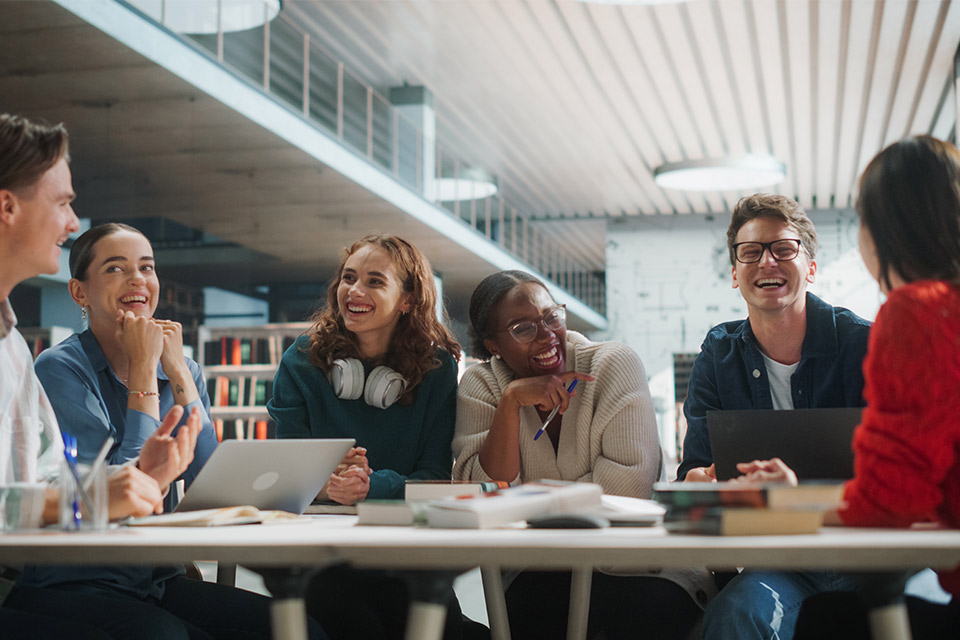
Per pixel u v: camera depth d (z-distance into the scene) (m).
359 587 2.18
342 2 8.97
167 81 6.88
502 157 13.73
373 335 2.39
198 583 1.91
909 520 1.17
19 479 1.61
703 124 11.88
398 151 10.91
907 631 1.04
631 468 2.13
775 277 2.12
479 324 2.31
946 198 1.26
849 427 1.48
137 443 1.86
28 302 7.30
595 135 12.58
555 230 18.97
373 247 2.39
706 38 9.09
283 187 9.36
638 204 16.56
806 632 1.33
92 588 1.73
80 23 5.93
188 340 8.97
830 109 11.22
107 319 2.08
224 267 10.41
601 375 2.24
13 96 7.09
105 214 8.50
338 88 10.33
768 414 1.52
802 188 15.14
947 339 1.16
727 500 1.12
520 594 2.16
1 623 1.38
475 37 9.59
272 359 8.27
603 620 2.04
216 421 8.13
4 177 1.53
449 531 1.24
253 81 7.84
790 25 8.75
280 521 1.56
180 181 8.89
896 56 9.48
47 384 1.94
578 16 8.73
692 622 2.00
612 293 17.48
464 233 12.68
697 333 17.12
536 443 2.23
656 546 1.01
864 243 1.34
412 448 2.35
